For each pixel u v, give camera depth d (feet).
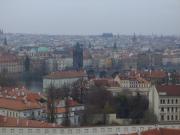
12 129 650.02
